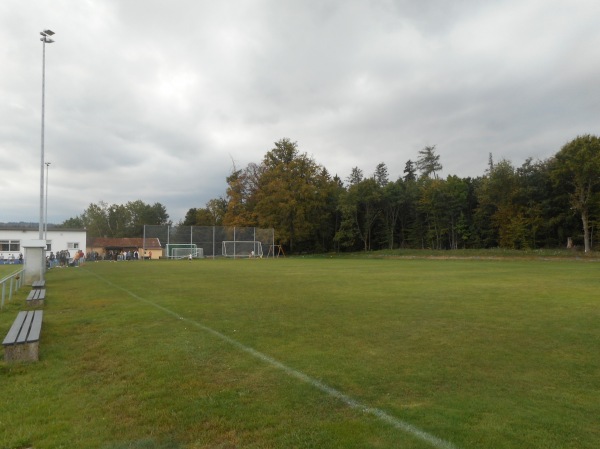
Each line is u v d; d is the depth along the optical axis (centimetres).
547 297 1259
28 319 728
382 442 362
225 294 1347
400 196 6731
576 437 371
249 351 646
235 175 7038
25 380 530
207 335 752
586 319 906
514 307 1069
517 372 556
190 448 359
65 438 377
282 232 6119
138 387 499
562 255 4425
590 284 1659
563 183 5225
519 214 5469
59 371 564
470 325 846
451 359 612
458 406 441
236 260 4825
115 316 945
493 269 2766
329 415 418
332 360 603
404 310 1026
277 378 525
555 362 600
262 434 380
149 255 5794
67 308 1088
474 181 6988
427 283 1720
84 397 474
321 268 2964
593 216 4969
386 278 1991
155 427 397
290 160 6562
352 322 876
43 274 1938
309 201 6253
